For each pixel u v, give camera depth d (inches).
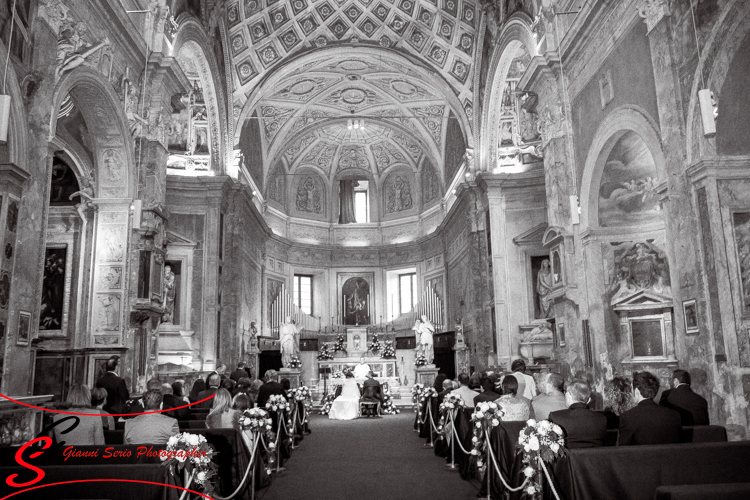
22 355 338.0
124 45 491.8
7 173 319.9
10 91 328.2
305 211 1298.0
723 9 328.2
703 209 334.6
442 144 1144.2
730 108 337.4
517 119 842.8
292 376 936.3
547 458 207.8
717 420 319.6
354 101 1099.3
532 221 818.2
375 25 908.6
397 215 1305.4
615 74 441.4
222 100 838.5
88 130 483.8
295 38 903.1
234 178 874.8
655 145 385.4
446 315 1122.0
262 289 1109.1
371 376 860.0
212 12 750.5
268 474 346.9
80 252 504.7
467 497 311.7
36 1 361.1
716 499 150.9
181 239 796.6
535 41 595.8
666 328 455.5
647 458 198.4
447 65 909.2
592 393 434.3
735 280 321.4
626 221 482.9
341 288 1283.2
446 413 434.0
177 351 737.0
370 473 378.3
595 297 473.4
